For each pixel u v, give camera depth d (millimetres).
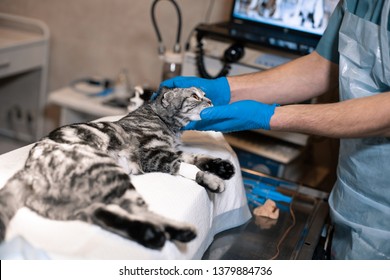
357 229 1067
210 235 980
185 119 1099
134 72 2322
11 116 2697
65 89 2225
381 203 1041
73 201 790
